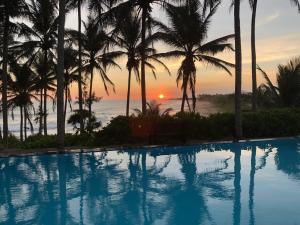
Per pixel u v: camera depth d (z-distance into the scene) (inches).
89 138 783.7
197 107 2842.0
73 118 1496.1
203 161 583.5
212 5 845.8
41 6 1070.4
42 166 555.5
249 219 305.0
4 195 395.2
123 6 910.4
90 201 368.8
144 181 453.7
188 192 397.7
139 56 1350.9
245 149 699.4
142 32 957.2
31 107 1980.8
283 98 1199.6
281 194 383.2
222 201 360.2
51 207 350.0
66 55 1374.3
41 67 1467.8
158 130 730.2
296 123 872.3
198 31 1230.9
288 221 299.0
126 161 588.1
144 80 962.1
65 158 618.5
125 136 745.6
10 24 981.8
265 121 843.4
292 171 503.5
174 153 659.4
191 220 306.0
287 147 721.0
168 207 344.2
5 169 535.8
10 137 1288.1
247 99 1471.5
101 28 919.0
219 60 1298.0
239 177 468.8
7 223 307.9
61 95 691.4
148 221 306.7
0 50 1210.6
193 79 1314.0
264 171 504.1
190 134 770.2
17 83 1592.0
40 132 1590.8
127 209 340.8
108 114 4729.3
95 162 582.2
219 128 812.0
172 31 1221.7
